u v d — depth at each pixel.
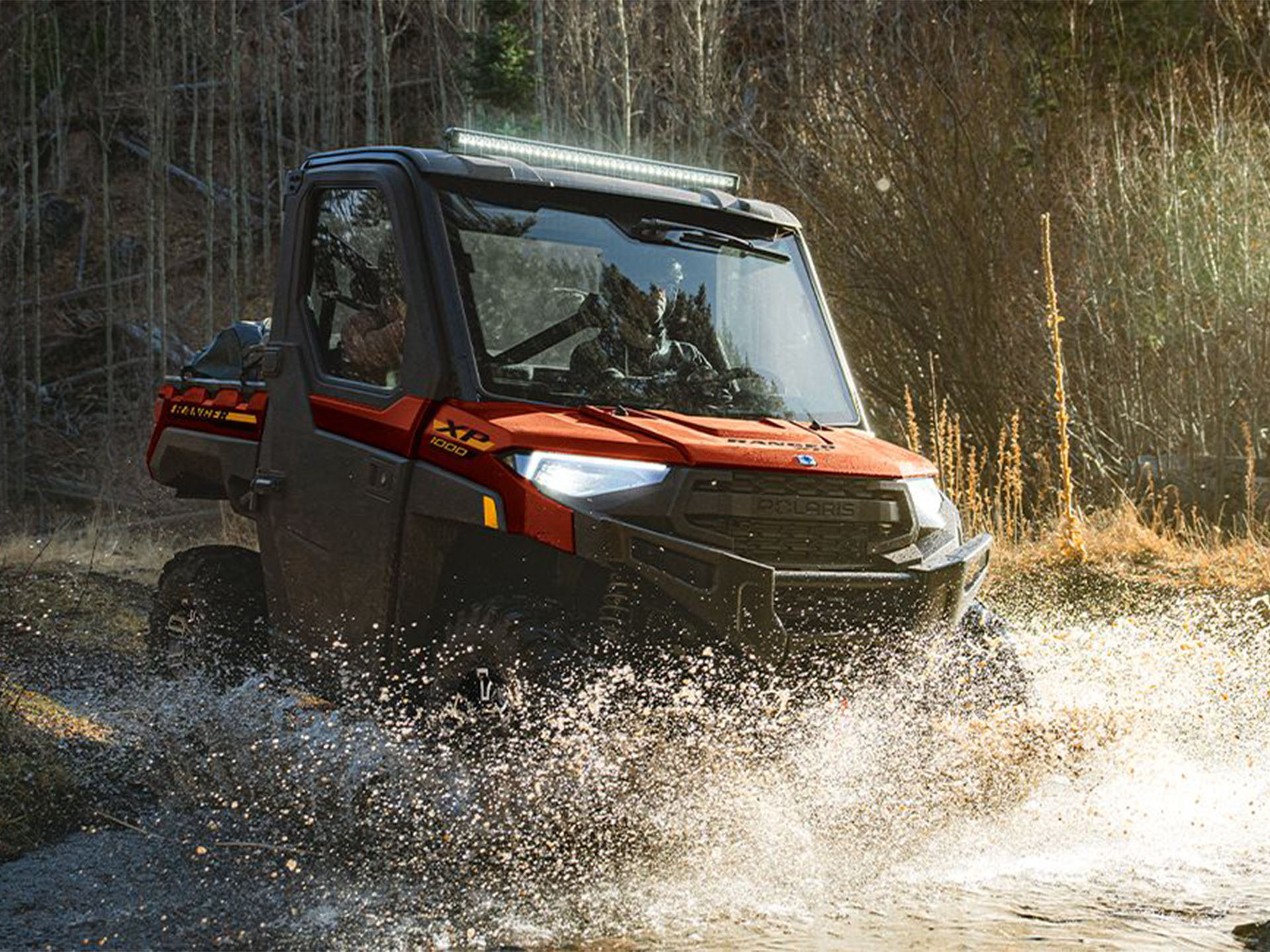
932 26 27.66
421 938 6.13
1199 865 7.09
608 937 6.10
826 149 27.56
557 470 7.00
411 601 7.63
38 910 6.52
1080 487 20.34
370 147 8.41
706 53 39.31
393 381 7.96
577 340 7.86
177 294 60.41
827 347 8.70
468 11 51.72
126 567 19.56
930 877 6.93
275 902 6.63
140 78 62.34
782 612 7.13
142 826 7.82
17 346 56.72
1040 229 23.98
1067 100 25.70
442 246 7.78
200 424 9.74
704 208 8.65
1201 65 26.11
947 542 7.76
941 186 25.14
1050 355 22.83
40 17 59.66
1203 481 18.16
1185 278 20.86
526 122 45.00
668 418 7.60
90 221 64.31
